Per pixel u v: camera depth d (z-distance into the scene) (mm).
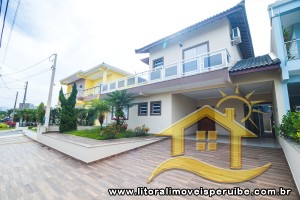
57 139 7785
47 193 3459
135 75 10586
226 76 6582
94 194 3381
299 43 6891
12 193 3477
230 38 8234
